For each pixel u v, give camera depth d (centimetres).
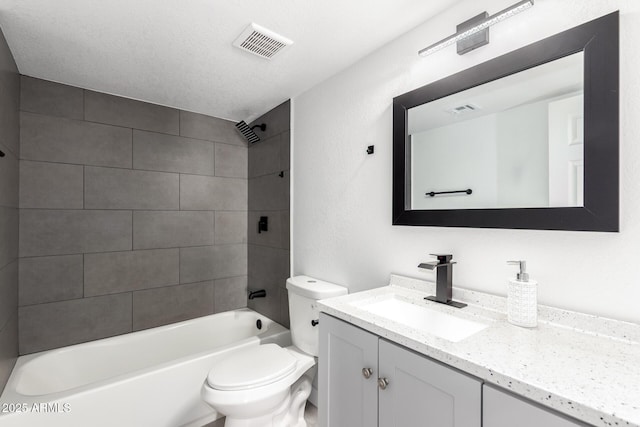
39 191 198
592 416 57
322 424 128
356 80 179
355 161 180
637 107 87
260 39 158
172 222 252
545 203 103
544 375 68
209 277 271
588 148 93
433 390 84
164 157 248
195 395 180
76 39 156
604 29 91
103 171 221
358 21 144
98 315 219
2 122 149
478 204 121
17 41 157
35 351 195
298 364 175
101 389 153
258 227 275
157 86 213
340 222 191
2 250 150
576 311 98
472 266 126
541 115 105
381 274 164
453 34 130
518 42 112
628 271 88
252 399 140
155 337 232
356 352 111
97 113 219
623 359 77
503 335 92
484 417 72
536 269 107
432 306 124
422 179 142
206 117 271
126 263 230
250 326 268
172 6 132
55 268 203
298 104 229
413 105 145
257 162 278
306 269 220
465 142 126
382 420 100
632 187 88
